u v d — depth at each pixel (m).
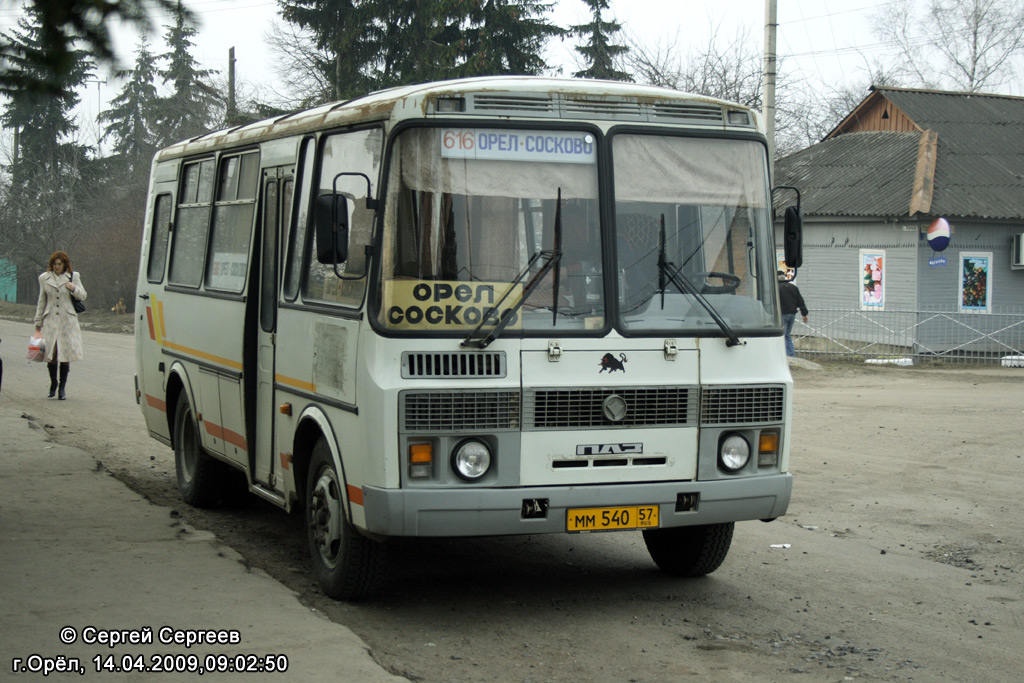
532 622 6.13
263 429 7.54
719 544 6.89
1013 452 12.09
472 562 7.57
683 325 6.16
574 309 5.96
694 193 6.29
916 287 25.58
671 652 5.62
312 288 6.73
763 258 6.46
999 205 25.80
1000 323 25.06
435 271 5.79
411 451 5.68
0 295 49.69
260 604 6.06
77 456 10.72
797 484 10.38
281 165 7.39
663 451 6.07
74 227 43.72
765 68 20.45
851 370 21.78
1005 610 6.50
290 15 34.69
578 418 5.90
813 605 6.56
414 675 5.17
